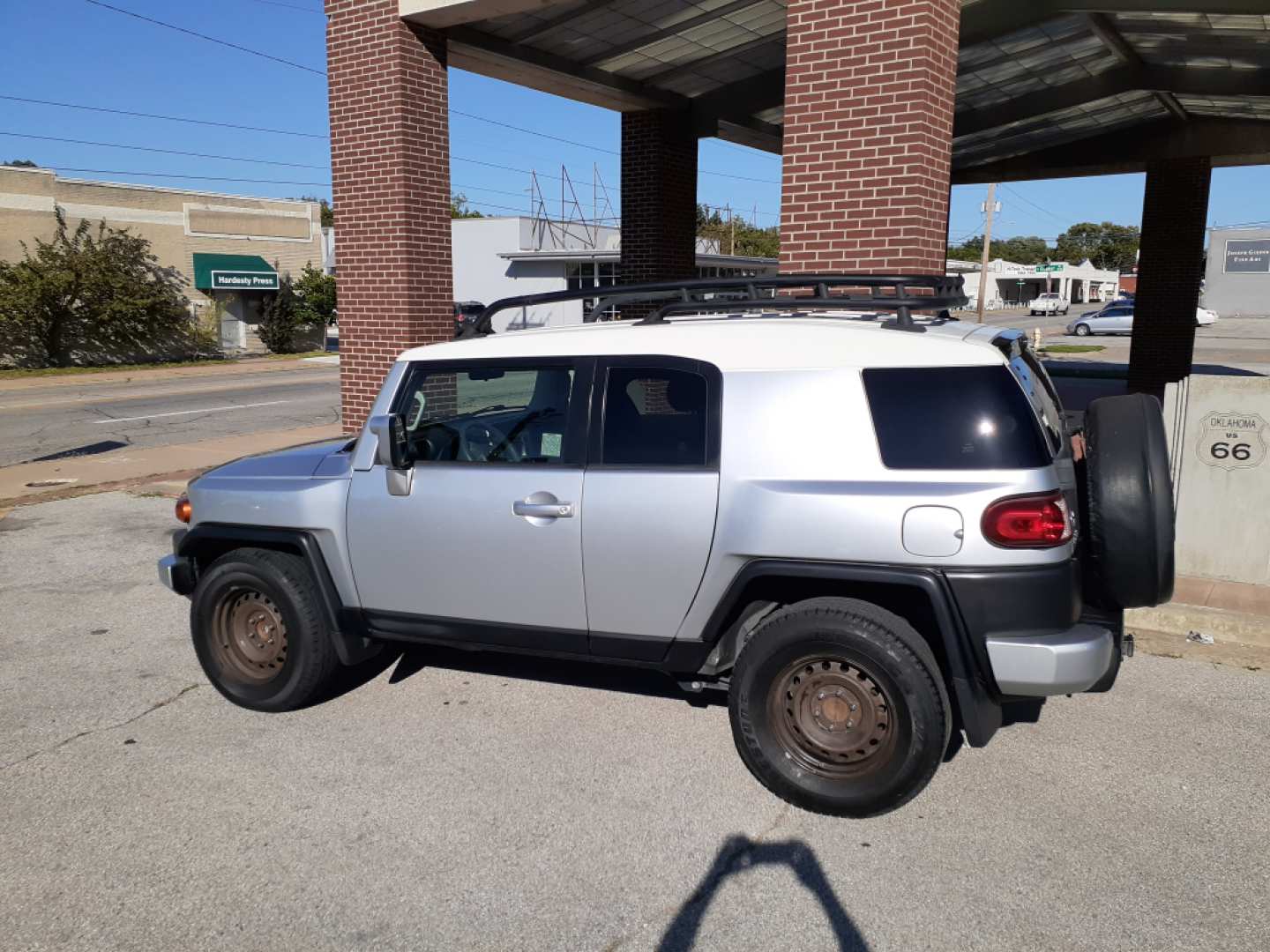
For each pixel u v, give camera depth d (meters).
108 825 3.95
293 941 3.21
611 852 3.70
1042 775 4.26
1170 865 3.56
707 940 3.18
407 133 10.20
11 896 3.48
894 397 3.91
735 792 4.15
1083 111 14.67
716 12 10.42
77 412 20.14
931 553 3.73
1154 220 16.72
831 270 7.42
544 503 4.37
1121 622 4.03
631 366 4.35
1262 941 3.12
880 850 3.69
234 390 25.30
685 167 13.88
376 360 10.81
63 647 6.11
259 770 4.41
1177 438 6.79
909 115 6.95
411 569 4.69
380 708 5.08
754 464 4.04
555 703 5.11
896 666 3.73
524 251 40.94
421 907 3.38
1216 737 4.62
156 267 36.47
